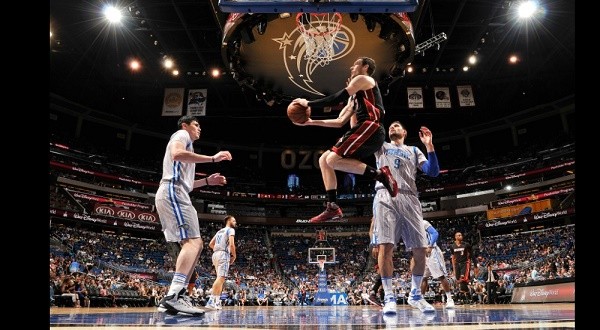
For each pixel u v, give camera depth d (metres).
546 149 33.44
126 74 26.12
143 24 20.84
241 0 7.25
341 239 36.94
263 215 39.97
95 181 33.62
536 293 13.59
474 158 37.66
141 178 35.81
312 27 12.76
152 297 18.77
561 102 31.72
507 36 22.12
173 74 25.77
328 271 31.91
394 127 5.34
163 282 26.27
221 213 38.41
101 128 35.00
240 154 40.78
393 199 4.96
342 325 2.95
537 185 33.50
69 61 24.80
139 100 30.20
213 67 24.75
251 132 37.41
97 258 25.38
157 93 28.64
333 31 12.82
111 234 33.03
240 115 31.12
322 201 39.03
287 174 41.00
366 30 12.72
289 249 35.69
